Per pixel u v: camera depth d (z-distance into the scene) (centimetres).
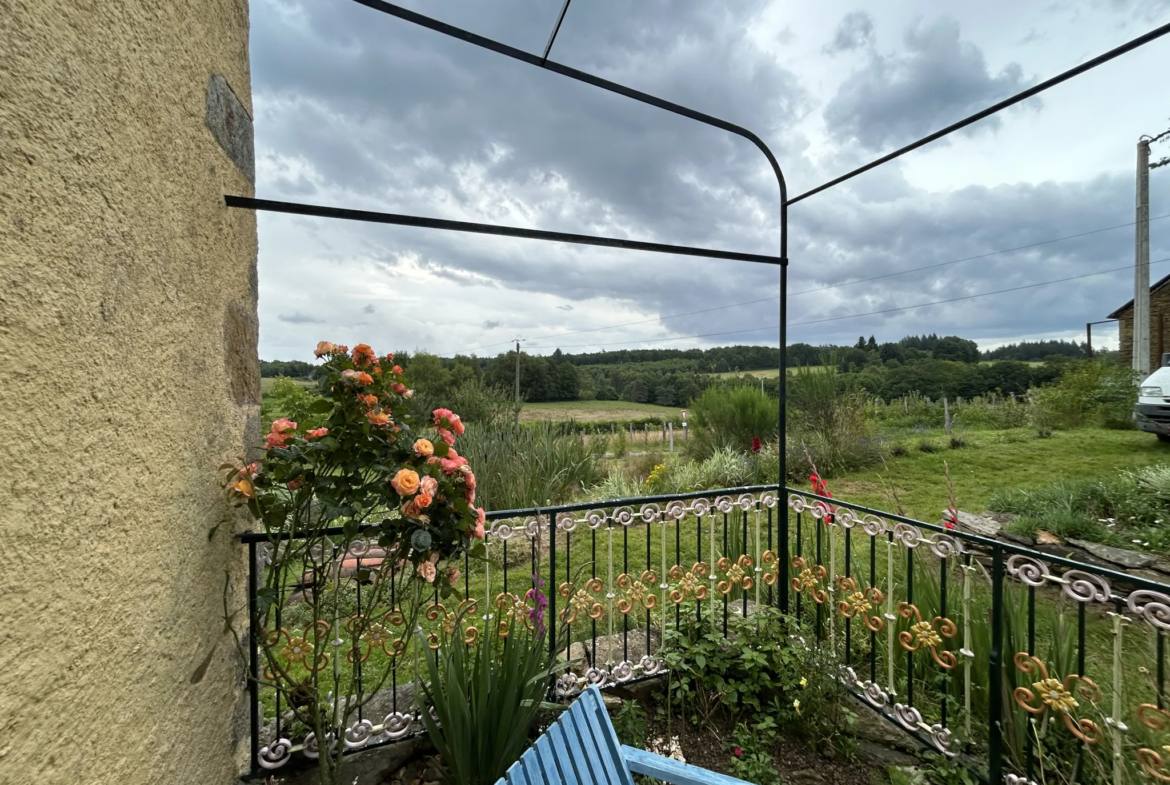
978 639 199
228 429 137
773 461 699
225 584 132
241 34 154
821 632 234
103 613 79
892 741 188
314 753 164
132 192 90
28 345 64
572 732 112
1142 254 989
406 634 160
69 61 72
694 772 116
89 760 75
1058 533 380
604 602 313
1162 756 134
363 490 132
